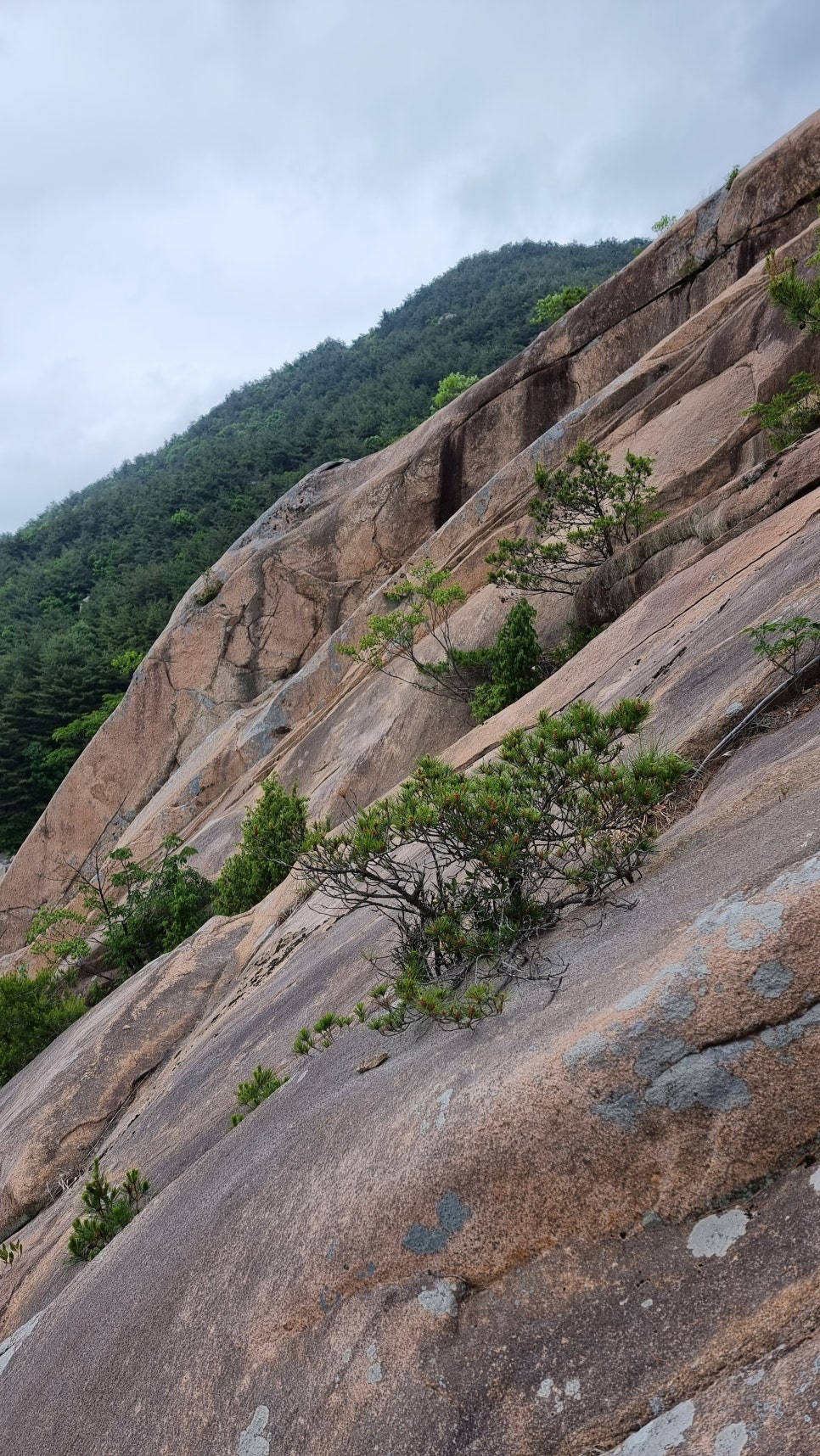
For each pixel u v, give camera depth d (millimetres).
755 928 2404
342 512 25797
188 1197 4027
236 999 8125
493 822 3777
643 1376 1973
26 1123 8258
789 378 13422
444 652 17344
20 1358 4004
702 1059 2277
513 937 3730
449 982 3980
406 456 24781
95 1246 4930
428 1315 2355
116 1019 9047
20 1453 3312
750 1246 2027
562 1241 2275
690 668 6094
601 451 15961
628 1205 2232
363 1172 2826
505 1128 2463
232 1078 6004
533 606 16328
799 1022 2207
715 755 4668
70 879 29047
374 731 17859
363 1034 4367
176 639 28188
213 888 17609
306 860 4441
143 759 28594
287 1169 3318
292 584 26547
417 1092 3039
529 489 18562
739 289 16297
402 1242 2521
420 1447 2146
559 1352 2113
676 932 2758
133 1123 7129
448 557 19766
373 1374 2350
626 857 3732
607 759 4207
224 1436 2576
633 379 17422
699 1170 2184
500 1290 2303
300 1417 2428
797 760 3551
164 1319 3148
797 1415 1697
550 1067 2498
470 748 10539
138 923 17438
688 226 19797
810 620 4844
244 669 27281
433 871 5949
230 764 23938
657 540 12461
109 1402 3062
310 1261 2736
